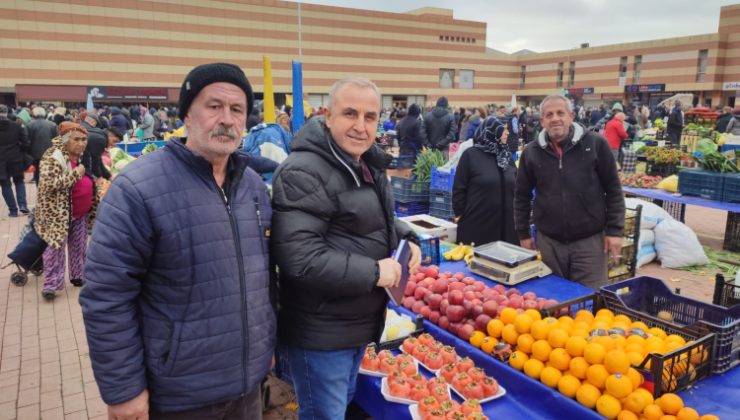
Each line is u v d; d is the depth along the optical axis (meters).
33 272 6.13
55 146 5.21
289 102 13.76
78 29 37.78
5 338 4.62
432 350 2.88
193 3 42.00
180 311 1.70
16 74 36.38
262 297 1.88
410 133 11.25
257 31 45.34
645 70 52.41
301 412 2.23
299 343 2.10
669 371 2.21
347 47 50.19
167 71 41.53
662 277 6.12
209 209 1.74
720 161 6.73
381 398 2.59
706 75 47.62
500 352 2.66
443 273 3.72
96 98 38.03
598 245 3.95
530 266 3.80
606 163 3.81
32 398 3.67
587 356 2.28
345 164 1.98
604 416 2.17
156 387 1.71
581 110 24.98
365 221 2.06
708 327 2.45
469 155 4.97
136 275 1.66
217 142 1.71
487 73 60.69
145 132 17.30
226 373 1.77
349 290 1.90
